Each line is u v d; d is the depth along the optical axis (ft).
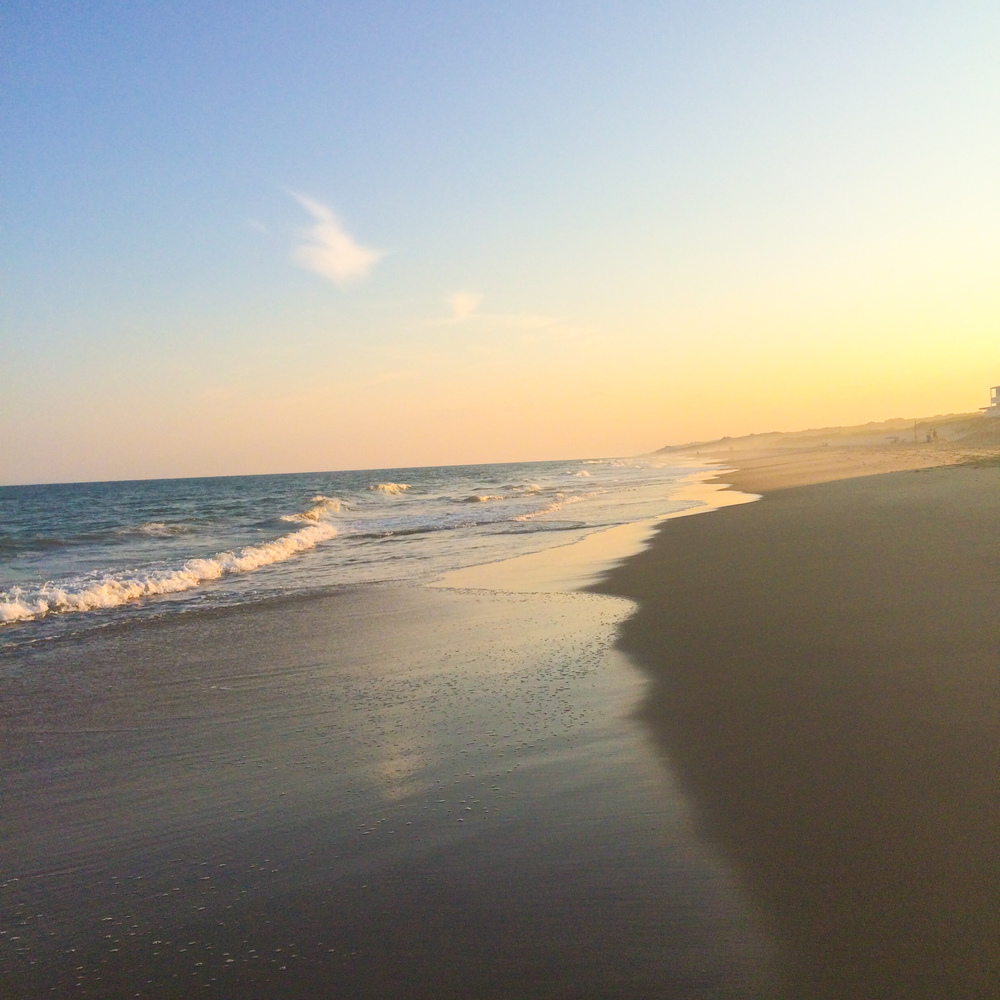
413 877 11.32
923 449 232.12
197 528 89.35
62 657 27.99
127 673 25.22
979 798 11.88
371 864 11.83
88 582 43.80
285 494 191.52
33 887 11.82
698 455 515.09
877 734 14.71
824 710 16.35
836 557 36.58
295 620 33.37
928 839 10.89
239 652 27.63
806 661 20.03
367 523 88.07
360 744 17.38
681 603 30.40
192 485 346.74
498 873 11.25
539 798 13.74
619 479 181.37
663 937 9.43
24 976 9.61
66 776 16.51
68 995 9.21
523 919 10.04
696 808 12.72
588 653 24.11
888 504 60.80
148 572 47.57
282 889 11.30
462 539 65.46
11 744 18.66
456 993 8.73
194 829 13.55
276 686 22.86
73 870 12.31
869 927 9.19
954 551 34.42
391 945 9.73
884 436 433.48
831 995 8.18
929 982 8.21
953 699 16.01
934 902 9.51
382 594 39.42
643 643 24.53
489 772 15.16
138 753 17.72
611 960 9.09
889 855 10.61
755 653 21.53
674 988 8.52
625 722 17.31
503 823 12.86
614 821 12.57
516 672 22.59
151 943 10.18
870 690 17.17
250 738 18.30
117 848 13.02
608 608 31.35
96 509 150.92
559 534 63.98
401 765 15.90
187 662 26.45
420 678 22.72
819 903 9.76
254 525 91.45
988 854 10.39
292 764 16.42
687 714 17.34
